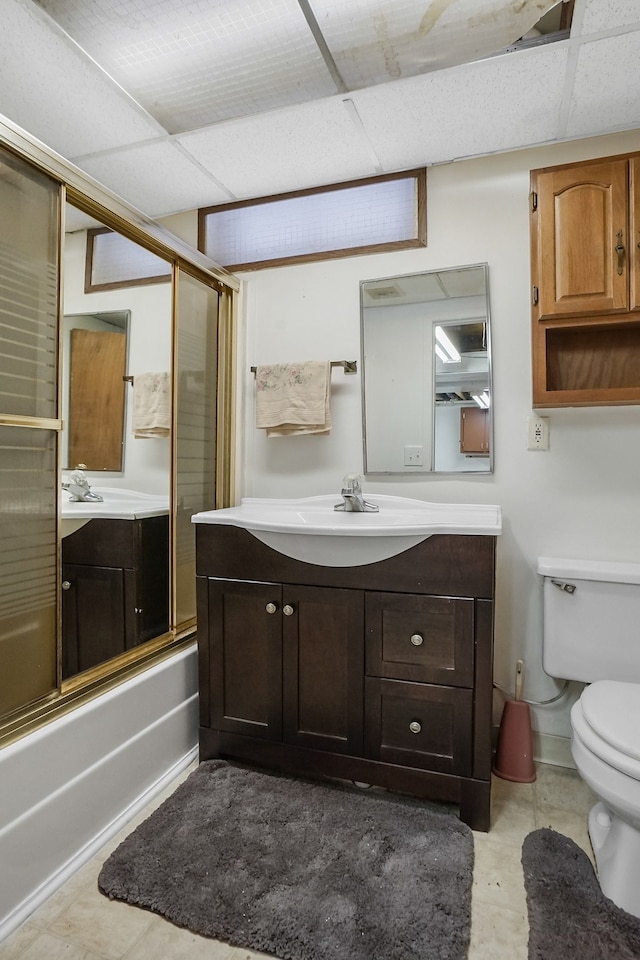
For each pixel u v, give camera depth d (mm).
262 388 2072
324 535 1545
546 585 1680
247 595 1685
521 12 1262
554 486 1798
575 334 1682
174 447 1902
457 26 1308
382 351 1990
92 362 2051
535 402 1581
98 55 1408
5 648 1209
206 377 2096
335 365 2023
